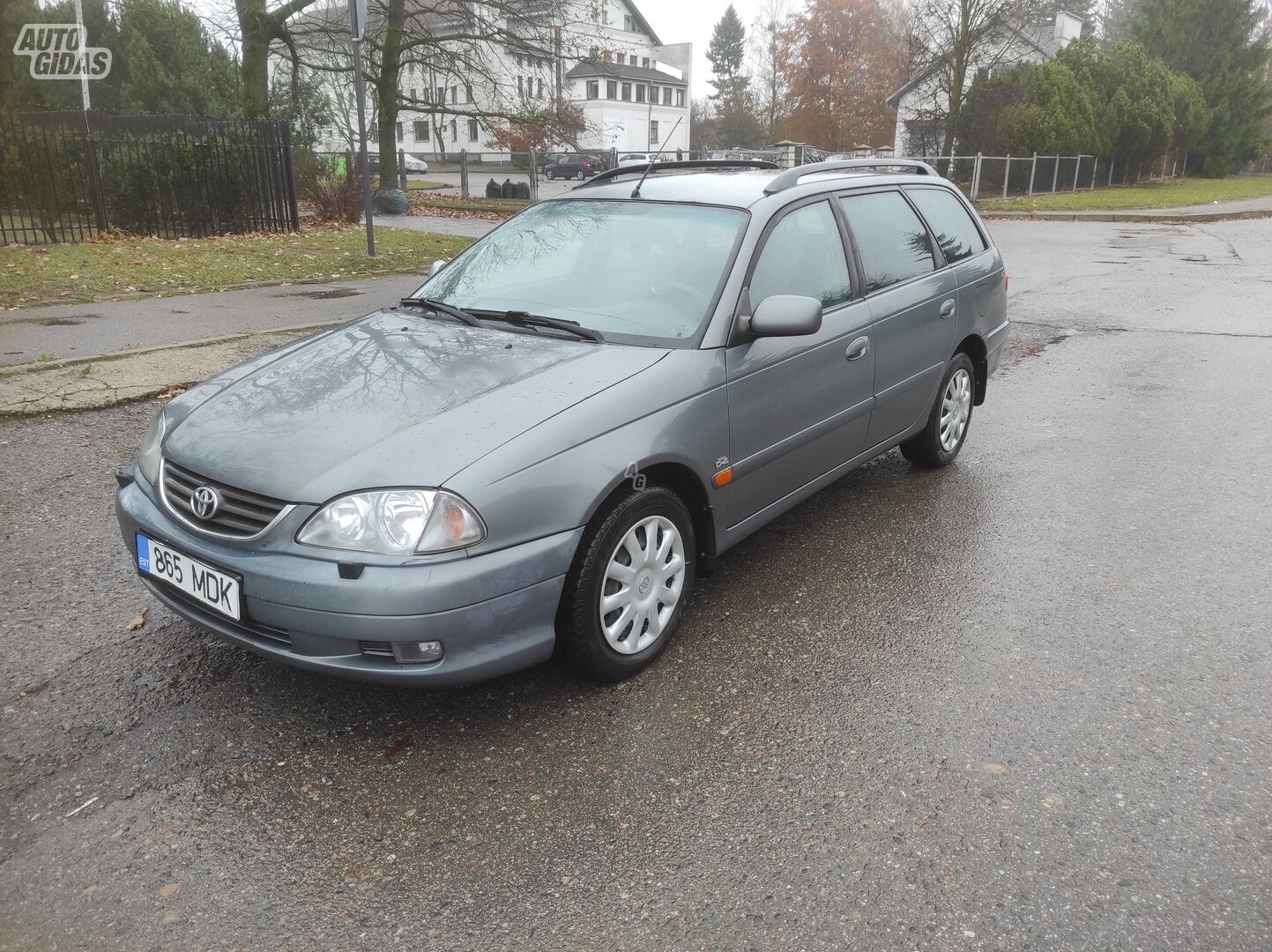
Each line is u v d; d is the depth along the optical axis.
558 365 3.31
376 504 2.70
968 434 6.29
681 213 4.04
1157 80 40.12
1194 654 3.50
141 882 2.38
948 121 35.56
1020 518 4.82
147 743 2.93
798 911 2.30
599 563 3.05
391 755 2.89
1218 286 12.41
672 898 2.34
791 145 30.89
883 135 56.75
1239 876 2.40
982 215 26.34
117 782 2.75
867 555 4.38
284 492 2.76
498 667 2.86
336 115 34.72
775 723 3.07
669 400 3.28
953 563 4.29
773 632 3.67
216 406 3.26
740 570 4.23
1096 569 4.22
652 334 3.56
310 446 2.89
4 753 2.88
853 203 4.55
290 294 10.60
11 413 5.98
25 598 3.81
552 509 2.87
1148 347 8.76
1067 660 3.46
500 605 2.79
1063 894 2.35
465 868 2.44
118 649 3.46
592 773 2.81
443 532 2.69
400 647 2.72
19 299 9.98
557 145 27.75
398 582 2.65
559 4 24.64
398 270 12.77
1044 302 11.26
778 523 4.79
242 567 2.78
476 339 3.59
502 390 3.13
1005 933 2.23
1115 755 2.90
